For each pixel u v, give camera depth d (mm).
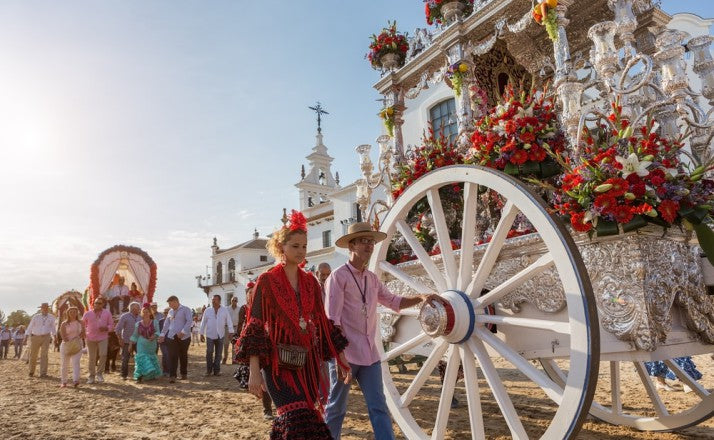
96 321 9812
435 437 3494
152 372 9680
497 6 5258
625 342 2686
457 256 3758
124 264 19234
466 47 5688
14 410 6809
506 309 3441
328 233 31125
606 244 2809
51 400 7680
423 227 4781
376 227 5309
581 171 2881
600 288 2805
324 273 5766
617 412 4301
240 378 3064
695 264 3006
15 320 68375
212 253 45031
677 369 3854
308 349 2627
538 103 3893
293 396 2498
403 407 3852
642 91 4672
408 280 4078
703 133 3996
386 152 6039
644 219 2658
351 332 3332
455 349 3449
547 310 3094
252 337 2523
